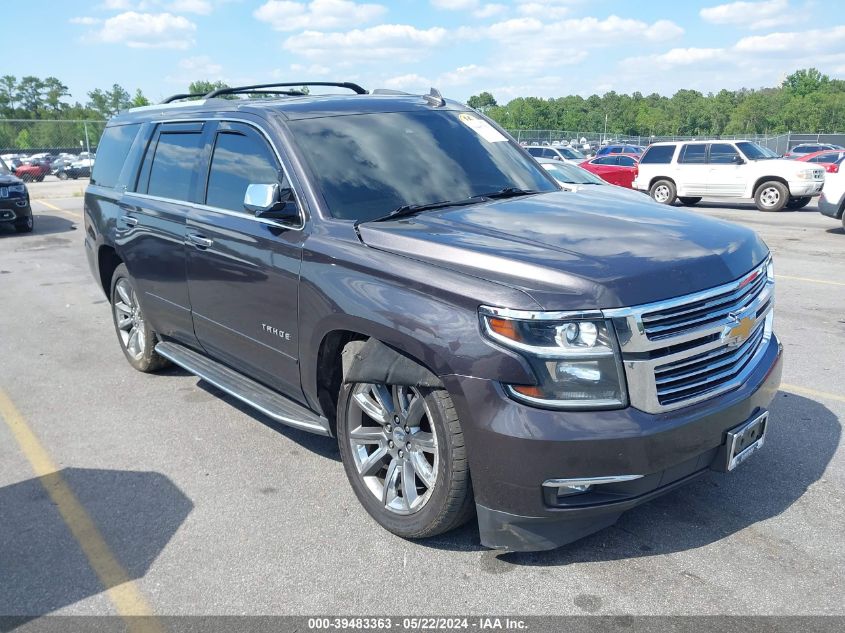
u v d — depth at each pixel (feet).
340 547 11.52
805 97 360.28
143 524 12.43
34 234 52.80
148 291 18.06
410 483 11.44
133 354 20.40
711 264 10.48
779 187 62.28
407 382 10.65
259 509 12.80
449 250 10.75
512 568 10.82
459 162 14.60
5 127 117.08
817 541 11.21
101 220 19.97
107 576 11.00
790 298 27.55
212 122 15.92
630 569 10.67
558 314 9.47
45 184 110.83
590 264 9.99
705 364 10.35
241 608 10.14
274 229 13.33
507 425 9.61
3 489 13.85
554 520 9.95
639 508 12.31
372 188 13.20
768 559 10.80
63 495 13.53
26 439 16.15
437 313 10.27
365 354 11.37
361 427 12.17
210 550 11.57
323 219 12.55
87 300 30.42
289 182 13.24
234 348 15.06
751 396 10.74
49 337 24.72
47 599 10.50
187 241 15.71
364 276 11.41
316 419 13.26
